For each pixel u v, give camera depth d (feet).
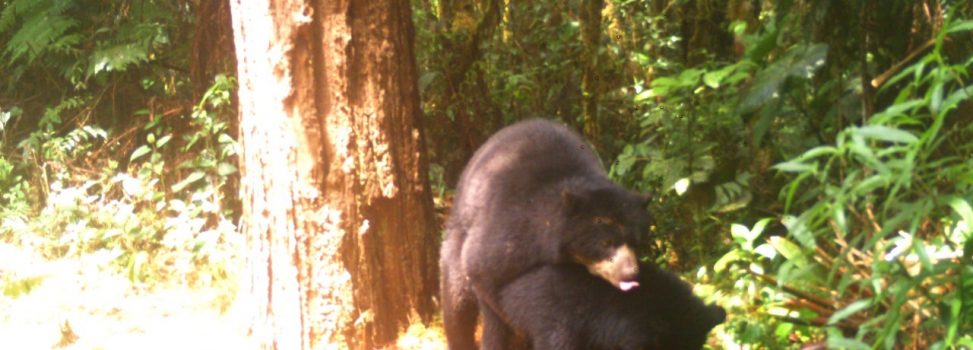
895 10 17.44
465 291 18.80
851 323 15.07
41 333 21.94
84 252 25.81
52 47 30.55
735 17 25.52
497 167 18.01
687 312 15.79
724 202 21.29
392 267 20.01
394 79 19.89
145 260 24.56
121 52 29.60
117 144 30.12
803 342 16.63
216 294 23.53
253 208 19.83
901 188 14.55
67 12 31.45
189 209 26.73
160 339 21.34
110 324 22.33
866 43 18.04
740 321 16.94
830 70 19.11
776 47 19.03
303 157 19.06
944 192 14.14
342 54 19.12
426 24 29.76
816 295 16.10
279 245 19.35
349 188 19.34
